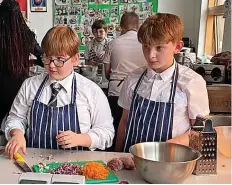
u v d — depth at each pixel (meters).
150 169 1.19
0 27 2.53
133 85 1.74
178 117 1.62
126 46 3.14
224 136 1.52
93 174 1.25
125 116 1.80
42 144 1.63
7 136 1.61
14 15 2.55
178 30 1.55
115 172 1.33
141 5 6.14
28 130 1.66
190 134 1.38
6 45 2.53
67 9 6.15
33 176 1.17
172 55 1.61
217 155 1.45
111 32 6.17
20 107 1.68
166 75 1.64
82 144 1.50
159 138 1.63
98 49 4.91
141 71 1.76
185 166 1.19
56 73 1.60
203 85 1.63
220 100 2.35
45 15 6.16
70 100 1.63
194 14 6.15
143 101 1.67
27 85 1.67
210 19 5.76
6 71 2.54
